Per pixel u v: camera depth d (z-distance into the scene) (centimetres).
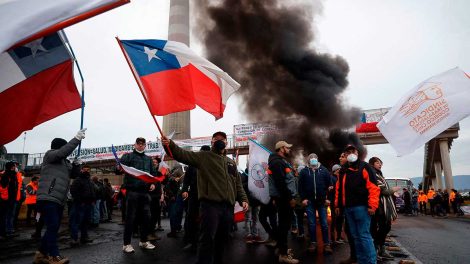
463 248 642
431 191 1984
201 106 462
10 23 251
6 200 757
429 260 517
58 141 485
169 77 431
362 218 429
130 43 420
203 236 344
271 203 635
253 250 585
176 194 834
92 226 1050
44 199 450
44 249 455
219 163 370
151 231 709
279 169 496
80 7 264
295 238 757
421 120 465
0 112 350
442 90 465
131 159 571
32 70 368
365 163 441
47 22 259
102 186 1093
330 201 665
